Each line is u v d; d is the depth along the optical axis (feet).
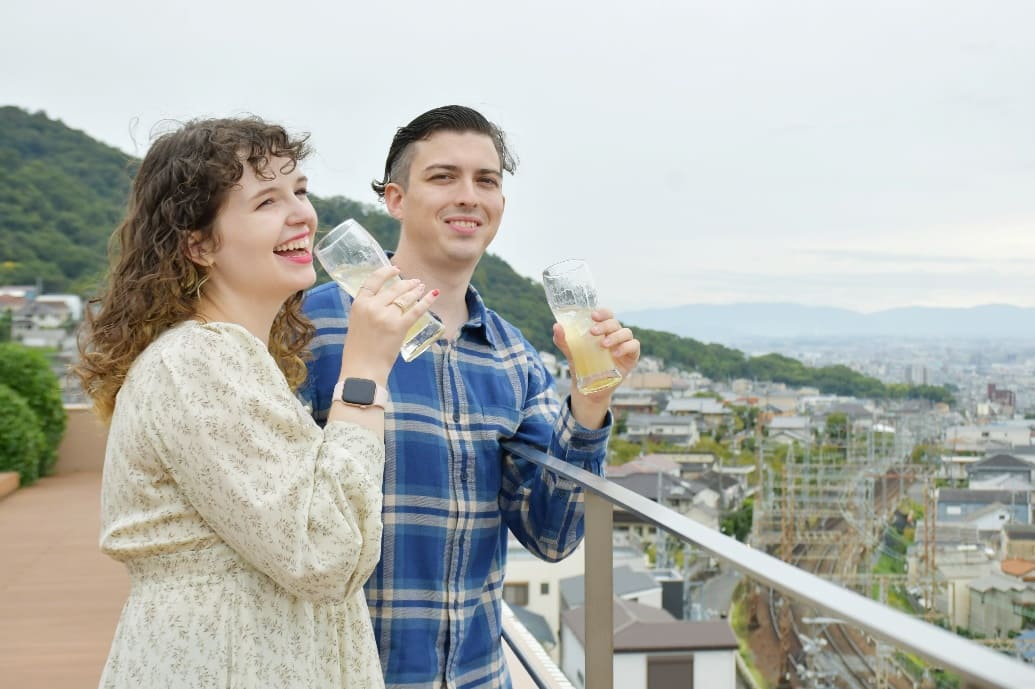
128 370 3.39
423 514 4.80
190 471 3.03
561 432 4.91
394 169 5.29
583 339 4.71
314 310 4.91
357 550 3.07
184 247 3.43
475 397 5.09
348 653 3.42
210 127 3.46
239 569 3.14
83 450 24.50
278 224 3.46
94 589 12.50
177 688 3.02
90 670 9.30
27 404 22.63
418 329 4.18
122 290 3.43
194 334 3.17
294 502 3.01
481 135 5.13
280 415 3.11
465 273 5.21
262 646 3.13
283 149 3.50
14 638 10.36
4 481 20.01
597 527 4.16
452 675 4.80
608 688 4.16
